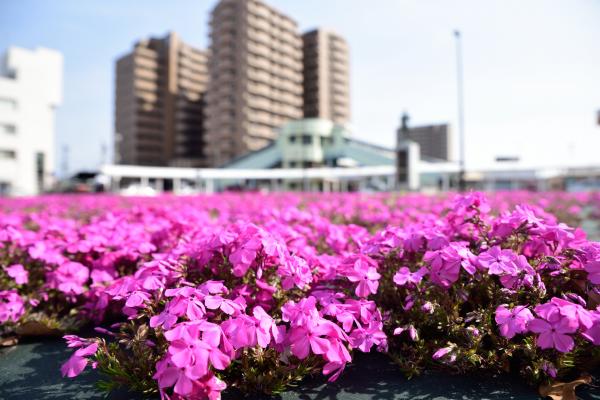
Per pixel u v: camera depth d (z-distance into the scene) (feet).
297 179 196.44
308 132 218.38
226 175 171.01
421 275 7.07
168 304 6.08
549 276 7.11
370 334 6.53
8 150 166.50
